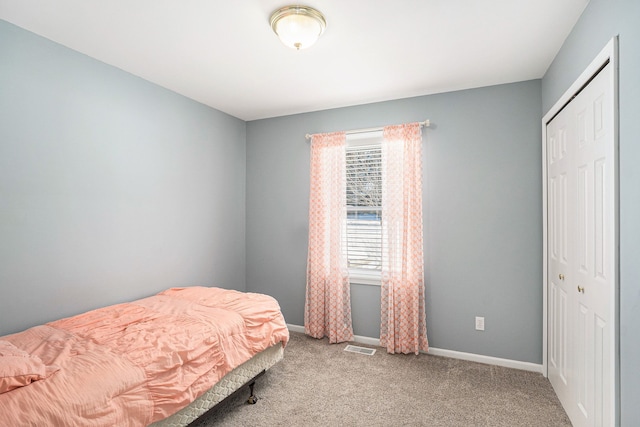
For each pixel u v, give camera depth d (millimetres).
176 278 3244
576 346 2064
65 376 1498
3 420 1242
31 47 2168
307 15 1881
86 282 2496
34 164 2193
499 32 2148
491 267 3025
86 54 2475
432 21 2027
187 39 2256
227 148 3883
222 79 2926
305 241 3850
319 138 3664
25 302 2158
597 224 1727
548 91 2656
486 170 3039
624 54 1398
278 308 2770
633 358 1328
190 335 2035
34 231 2199
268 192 4043
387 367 2945
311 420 2197
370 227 3604
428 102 3260
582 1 1818
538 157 2873
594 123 1758
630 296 1352
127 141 2785
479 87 3062
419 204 3186
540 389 2572
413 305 3176
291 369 2918
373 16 1975
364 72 2768
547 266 2742
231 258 3943
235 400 2438
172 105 3189
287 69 2715
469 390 2561
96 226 2562
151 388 1676
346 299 3568
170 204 3178
